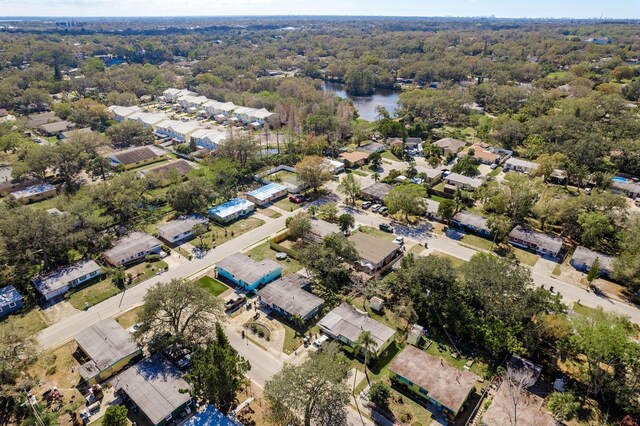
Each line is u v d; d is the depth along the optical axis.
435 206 115.25
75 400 59.28
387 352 68.31
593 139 140.25
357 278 86.06
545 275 88.38
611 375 60.59
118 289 84.38
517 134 163.12
